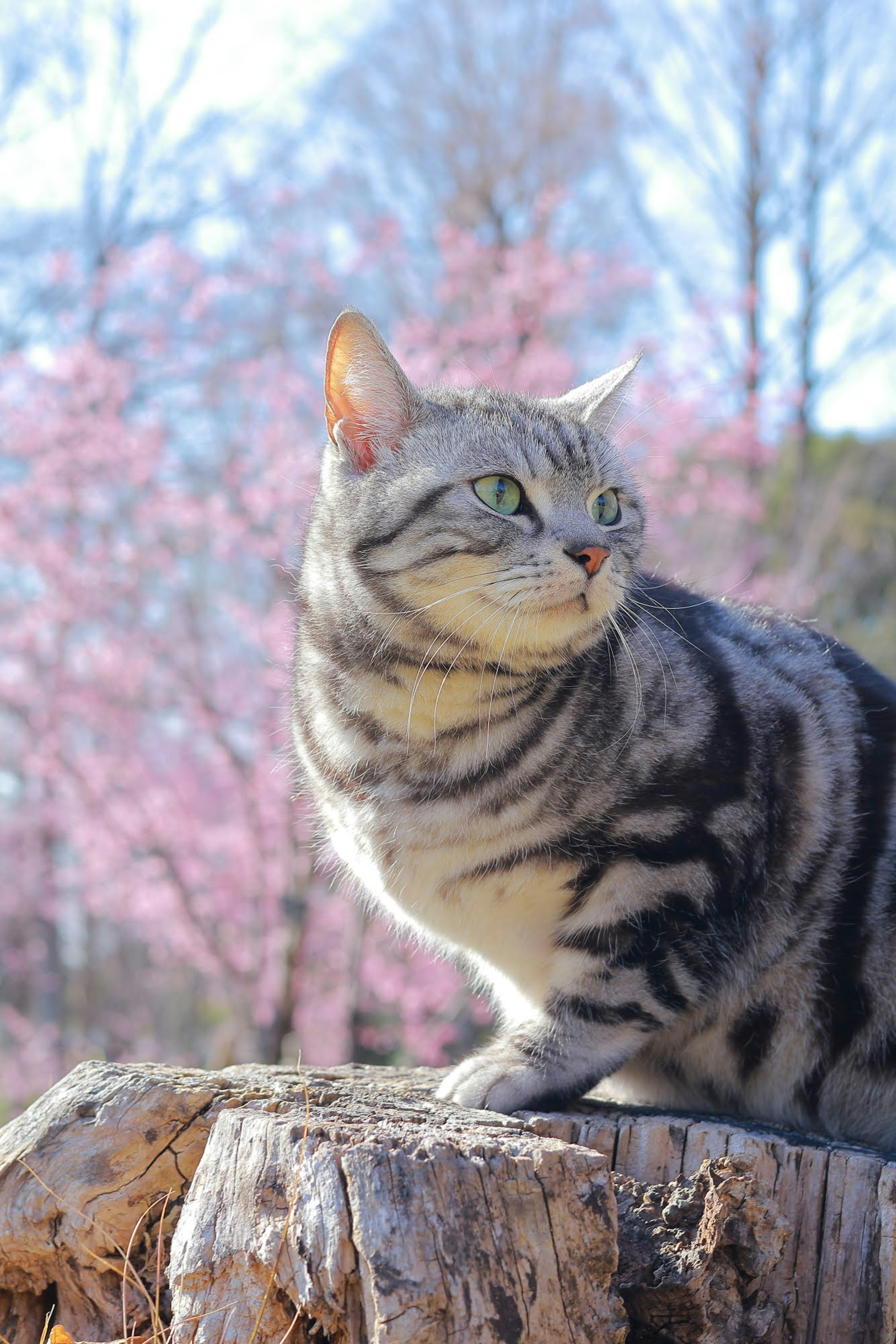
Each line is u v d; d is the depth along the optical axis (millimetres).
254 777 2656
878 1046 1233
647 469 2719
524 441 1239
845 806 1241
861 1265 1143
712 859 1210
